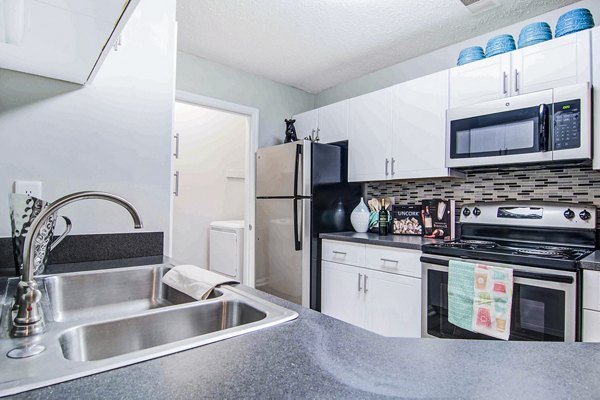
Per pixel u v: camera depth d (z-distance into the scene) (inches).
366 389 17.0
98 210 55.2
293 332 25.2
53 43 39.4
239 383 17.5
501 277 63.4
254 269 120.8
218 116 159.6
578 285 56.9
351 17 86.7
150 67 60.4
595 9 76.5
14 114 48.4
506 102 74.7
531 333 60.7
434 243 80.5
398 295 83.7
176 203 145.2
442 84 88.4
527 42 75.4
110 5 31.5
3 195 47.4
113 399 16.0
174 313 31.9
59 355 21.1
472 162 80.2
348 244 97.3
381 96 102.6
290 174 106.9
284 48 104.7
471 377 18.5
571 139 65.6
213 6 82.8
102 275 46.1
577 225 73.2
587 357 21.4
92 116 54.7
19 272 39.1
